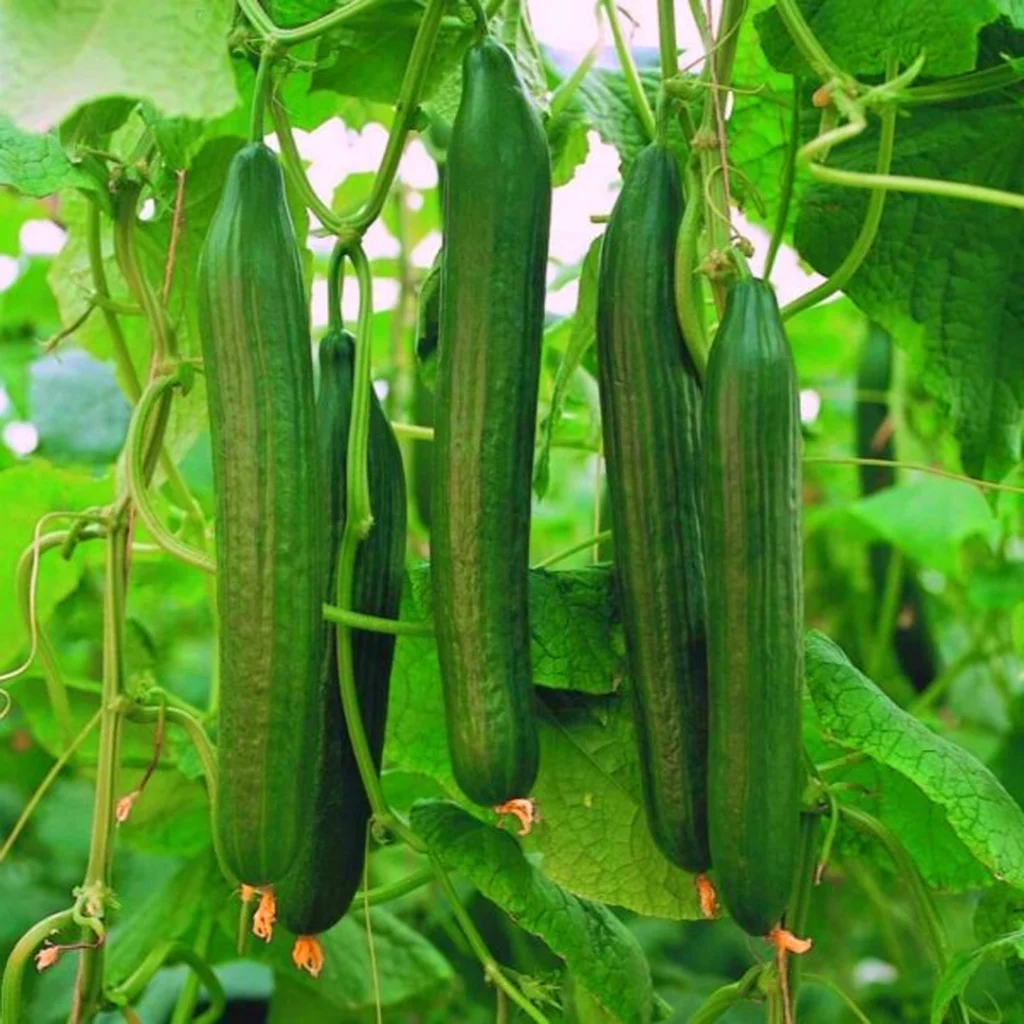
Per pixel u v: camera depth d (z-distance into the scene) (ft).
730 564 3.18
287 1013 5.24
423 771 4.16
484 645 3.26
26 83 3.17
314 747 3.23
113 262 4.76
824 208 4.16
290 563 3.18
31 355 8.20
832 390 8.19
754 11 4.33
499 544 3.28
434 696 4.16
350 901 3.57
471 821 3.97
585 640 3.90
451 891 3.91
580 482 9.59
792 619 3.19
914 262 4.20
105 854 3.76
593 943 3.97
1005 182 4.18
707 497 3.21
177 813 5.17
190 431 4.64
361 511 3.46
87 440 6.39
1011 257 4.21
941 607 8.14
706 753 3.36
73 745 3.92
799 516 3.22
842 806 3.70
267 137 4.55
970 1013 4.06
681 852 3.37
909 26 3.69
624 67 4.31
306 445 3.21
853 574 7.38
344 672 3.47
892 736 3.65
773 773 3.17
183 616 8.75
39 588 5.35
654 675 3.37
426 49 3.46
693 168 3.47
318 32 3.37
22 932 7.62
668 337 3.39
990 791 3.66
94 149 3.83
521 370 3.31
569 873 3.97
